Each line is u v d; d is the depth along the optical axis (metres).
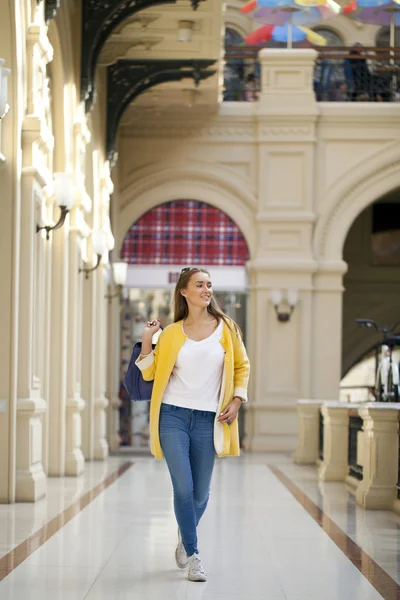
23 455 11.34
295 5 19.69
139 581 6.82
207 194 22.86
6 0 10.69
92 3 14.77
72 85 14.51
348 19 26.06
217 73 19.80
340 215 22.72
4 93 9.13
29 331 11.33
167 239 23.08
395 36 26.12
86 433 17.80
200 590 6.55
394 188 22.77
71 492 12.51
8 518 9.93
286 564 7.64
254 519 10.36
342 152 22.75
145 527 9.50
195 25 17.03
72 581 6.81
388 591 6.66
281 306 22.53
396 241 27.34
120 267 20.98
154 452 6.88
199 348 6.84
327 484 14.43
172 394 6.85
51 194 13.31
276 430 22.39
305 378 22.41
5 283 10.92
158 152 22.86
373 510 11.24
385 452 11.35
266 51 22.73
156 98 21.33
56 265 14.08
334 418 14.96
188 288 6.91
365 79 23.61
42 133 11.31
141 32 17.06
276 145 22.73
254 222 22.80
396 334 27.19
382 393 15.75
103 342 18.64
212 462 6.96
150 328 6.88
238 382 6.93
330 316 22.55
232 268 22.95
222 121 22.80
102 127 18.72
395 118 22.66
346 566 7.61
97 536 8.86
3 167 10.97
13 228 10.95
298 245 22.64
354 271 27.30
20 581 6.79
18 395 11.31
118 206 22.77
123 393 22.97
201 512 7.24
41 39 11.41
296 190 22.72
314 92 23.03
